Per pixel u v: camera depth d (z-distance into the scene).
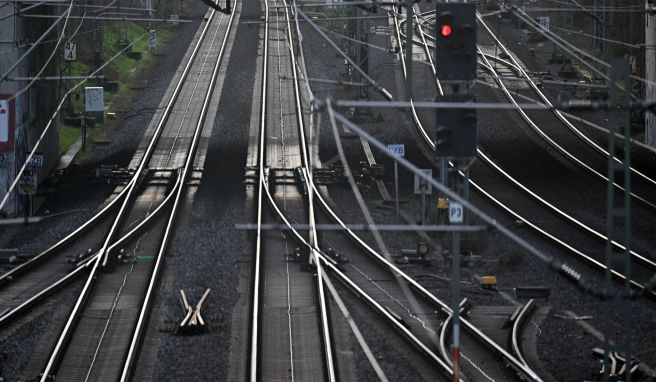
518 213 132.25
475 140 56.28
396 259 108.56
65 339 78.56
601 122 185.62
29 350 77.56
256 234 116.44
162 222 126.19
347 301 92.44
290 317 86.62
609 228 55.50
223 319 85.75
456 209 77.88
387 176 153.12
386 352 77.38
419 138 173.62
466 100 56.88
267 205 135.00
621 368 72.19
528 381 69.44
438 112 56.31
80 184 150.12
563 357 76.81
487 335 82.38
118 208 135.12
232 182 149.50
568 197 141.00
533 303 91.44
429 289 97.44
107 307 89.94
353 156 162.38
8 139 121.50
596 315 89.19
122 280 99.62
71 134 183.62
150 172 153.75
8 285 98.94
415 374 72.31
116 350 78.00
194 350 76.88
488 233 122.25
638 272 106.31
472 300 94.06
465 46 58.22
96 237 120.06
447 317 86.44
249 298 92.62
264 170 152.88
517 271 105.19
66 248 115.06
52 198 145.12
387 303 92.62
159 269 100.75
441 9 59.16
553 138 174.75
